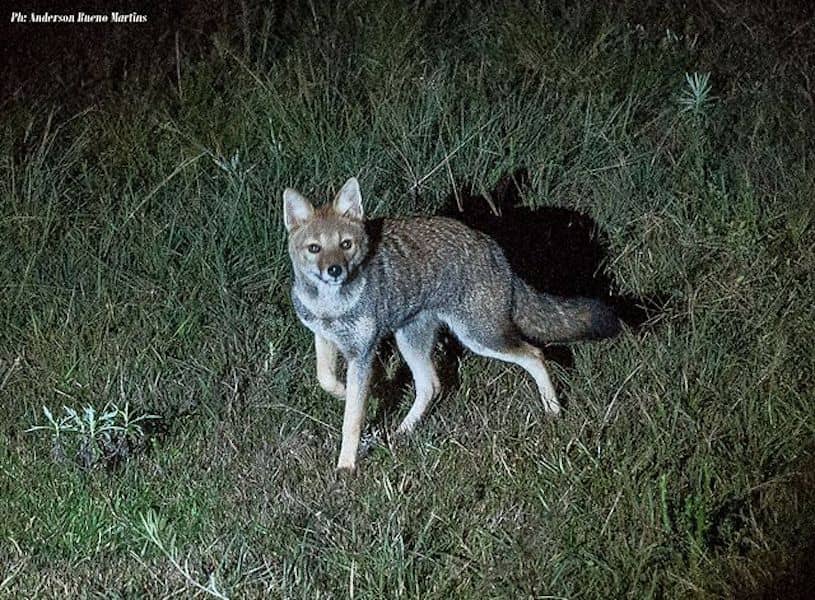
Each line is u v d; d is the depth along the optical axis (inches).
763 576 100.7
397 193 136.5
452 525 106.9
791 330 125.2
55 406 119.6
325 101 143.0
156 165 140.7
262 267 132.7
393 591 100.4
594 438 115.3
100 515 107.7
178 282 131.6
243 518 108.4
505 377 124.6
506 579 101.2
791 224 135.4
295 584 101.7
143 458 114.3
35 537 106.2
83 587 102.0
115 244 134.1
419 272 117.4
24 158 141.3
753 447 113.2
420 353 121.1
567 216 137.9
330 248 112.7
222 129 143.1
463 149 139.5
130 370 123.5
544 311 122.3
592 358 125.4
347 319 114.6
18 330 129.0
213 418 119.5
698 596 99.4
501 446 116.0
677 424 116.3
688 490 108.8
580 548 103.4
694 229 135.5
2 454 114.3
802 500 107.5
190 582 101.5
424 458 115.0
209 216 135.0
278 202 133.5
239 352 126.5
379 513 108.5
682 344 124.8
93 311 129.3
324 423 119.8
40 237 134.5
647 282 132.6
